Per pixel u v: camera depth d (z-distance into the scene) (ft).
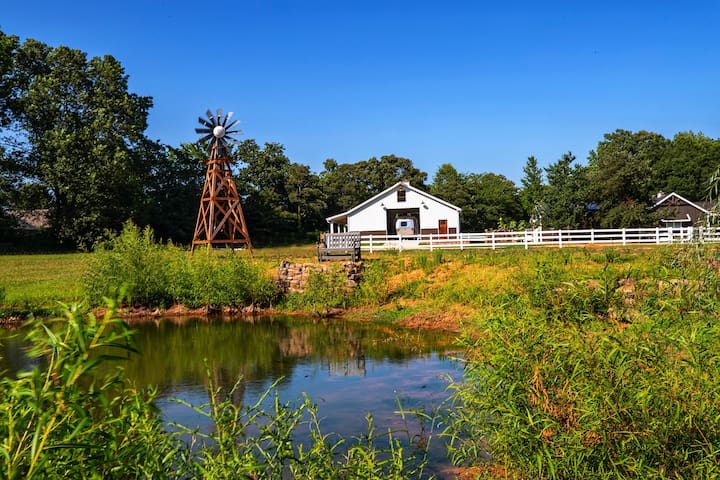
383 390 31.68
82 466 9.72
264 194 208.95
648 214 111.04
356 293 63.82
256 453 18.76
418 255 74.33
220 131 107.14
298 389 32.24
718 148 201.77
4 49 132.46
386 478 15.87
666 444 14.53
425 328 51.60
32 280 77.82
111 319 8.83
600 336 17.34
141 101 170.60
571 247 82.33
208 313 64.49
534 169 218.59
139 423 12.44
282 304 66.03
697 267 23.13
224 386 33.19
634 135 241.76
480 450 21.22
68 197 145.59
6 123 149.48
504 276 57.21
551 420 16.37
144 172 171.53
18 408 9.27
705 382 14.65
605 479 14.96
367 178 246.88
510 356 18.69
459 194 211.61
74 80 155.53
